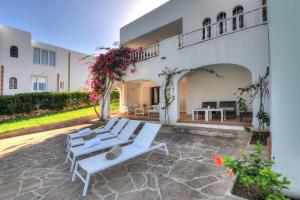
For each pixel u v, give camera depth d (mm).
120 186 3748
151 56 10641
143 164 4887
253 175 2580
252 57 7020
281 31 2736
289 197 2611
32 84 17641
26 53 16859
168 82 9578
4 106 12562
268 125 6465
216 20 10352
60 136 9258
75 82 21188
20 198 3482
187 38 10438
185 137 7703
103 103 13141
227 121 8477
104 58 12430
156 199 3209
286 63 2684
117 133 6949
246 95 9711
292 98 2635
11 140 8719
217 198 3145
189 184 3684
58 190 3717
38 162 5520
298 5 2627
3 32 15391
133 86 17391
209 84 11008
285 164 2664
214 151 5703
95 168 3719
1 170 4992
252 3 9070
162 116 9875
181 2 11922
